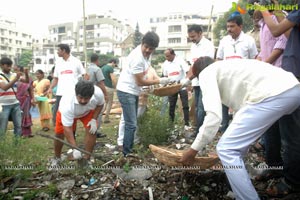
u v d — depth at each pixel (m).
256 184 3.26
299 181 3.00
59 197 3.18
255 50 4.42
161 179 3.38
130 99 3.96
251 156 3.88
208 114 2.52
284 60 2.96
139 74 3.81
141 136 4.57
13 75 5.76
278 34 2.88
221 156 2.55
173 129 5.17
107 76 7.45
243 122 2.52
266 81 2.52
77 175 3.55
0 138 3.78
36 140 5.98
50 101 7.09
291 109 2.56
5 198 3.09
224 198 3.08
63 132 3.90
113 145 5.13
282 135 2.97
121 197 3.12
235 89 2.64
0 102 5.41
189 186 3.25
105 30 69.00
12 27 71.94
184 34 54.69
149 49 3.77
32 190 3.24
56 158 4.02
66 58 5.87
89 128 3.92
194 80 4.72
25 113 6.16
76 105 3.67
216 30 28.97
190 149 2.67
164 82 4.14
